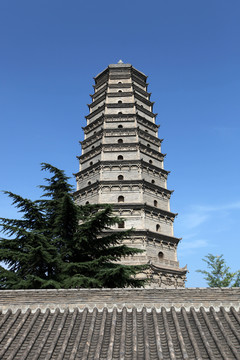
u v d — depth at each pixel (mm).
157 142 54625
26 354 11047
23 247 24031
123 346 11273
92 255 26156
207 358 10727
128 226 43219
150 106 59031
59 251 25891
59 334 12062
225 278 50844
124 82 59375
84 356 10852
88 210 27688
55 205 27641
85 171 50312
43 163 28781
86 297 13844
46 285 20094
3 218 25266
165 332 12016
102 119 53406
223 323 12453
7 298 13938
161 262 42219
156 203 47531
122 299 13734
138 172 47531
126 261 40219
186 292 13836
